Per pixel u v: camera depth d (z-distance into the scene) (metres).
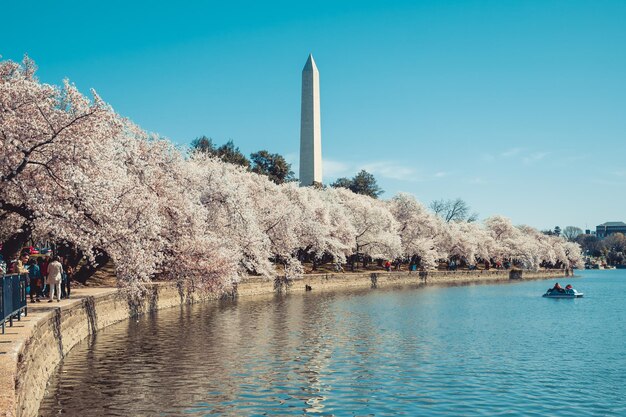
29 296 35.84
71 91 33.00
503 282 123.94
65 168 31.84
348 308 58.81
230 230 58.31
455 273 126.19
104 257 46.19
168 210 49.41
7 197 33.28
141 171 46.47
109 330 39.19
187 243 50.16
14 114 31.69
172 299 55.56
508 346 37.97
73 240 33.03
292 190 90.44
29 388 19.98
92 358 30.30
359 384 26.92
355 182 169.25
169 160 52.59
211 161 71.94
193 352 32.72
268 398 24.23
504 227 158.12
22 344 18.33
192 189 54.84
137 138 51.50
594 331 45.75
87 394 23.88
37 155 32.81
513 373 29.81
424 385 27.02
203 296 62.00
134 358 30.67
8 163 31.41
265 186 88.25
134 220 39.22
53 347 27.48
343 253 96.19
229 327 42.41
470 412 23.00
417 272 114.12
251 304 59.88
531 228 175.88
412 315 54.34
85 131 32.94
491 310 61.59
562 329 46.91
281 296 71.56
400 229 119.94
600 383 27.88
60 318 29.22
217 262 51.47
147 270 39.91
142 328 40.62
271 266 71.62
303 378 27.69
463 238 134.38
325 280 87.62
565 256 177.00
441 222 134.88
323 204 95.69
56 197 32.72
